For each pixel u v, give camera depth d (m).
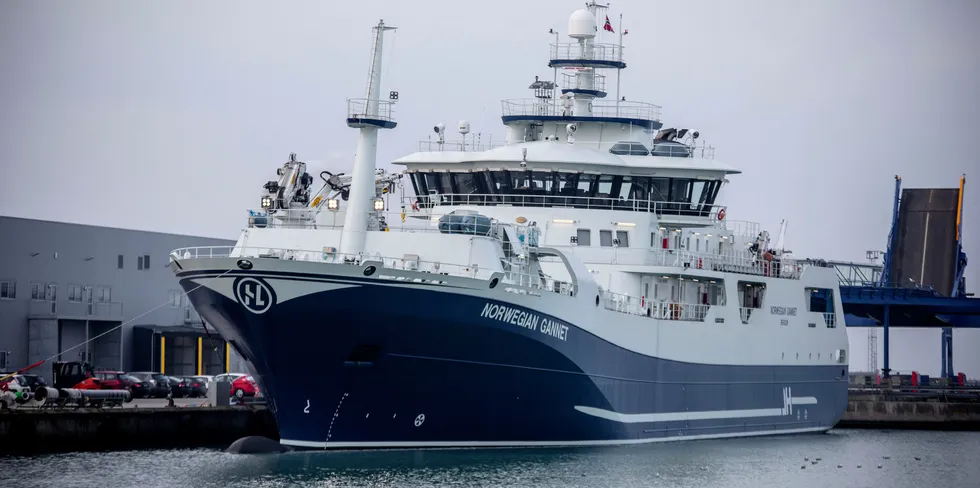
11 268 138.75
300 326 84.50
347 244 90.56
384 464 89.00
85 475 87.12
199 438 102.69
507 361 90.00
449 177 106.81
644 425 102.88
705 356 109.88
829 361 127.94
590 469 91.62
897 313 173.25
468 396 89.94
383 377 87.31
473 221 90.31
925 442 127.62
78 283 144.38
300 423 89.44
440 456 91.75
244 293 84.38
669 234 110.06
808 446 115.31
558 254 94.88
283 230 93.38
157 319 152.50
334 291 83.38
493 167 104.50
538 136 113.25
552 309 91.50
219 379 126.56
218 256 84.31
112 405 107.06
